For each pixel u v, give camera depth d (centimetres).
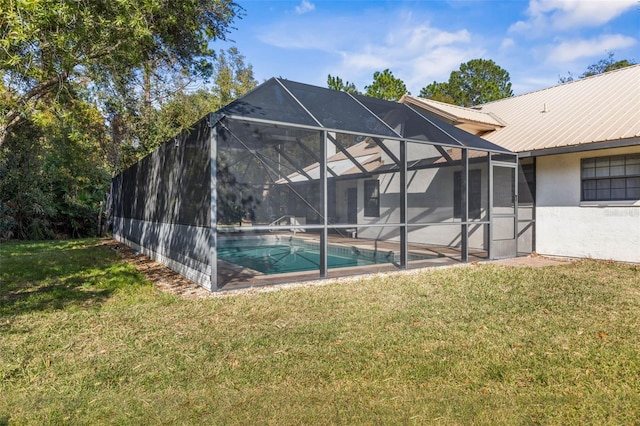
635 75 1326
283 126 763
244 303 588
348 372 355
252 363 374
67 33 493
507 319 504
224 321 501
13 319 516
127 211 1577
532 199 1191
